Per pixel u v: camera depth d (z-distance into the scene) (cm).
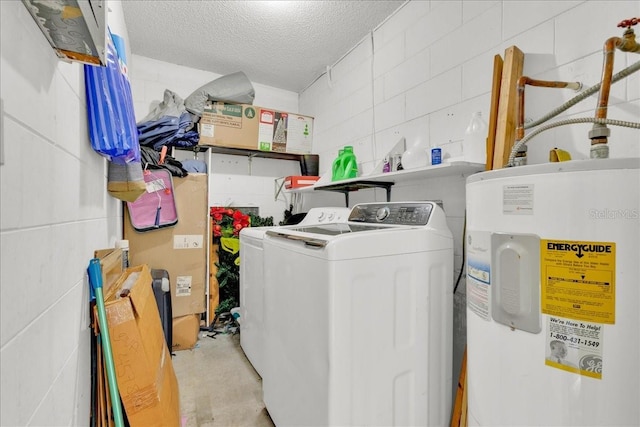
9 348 56
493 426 90
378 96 233
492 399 90
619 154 107
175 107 257
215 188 320
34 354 66
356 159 258
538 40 132
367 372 114
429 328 130
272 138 308
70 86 94
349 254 110
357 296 112
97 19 68
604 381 70
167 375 140
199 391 182
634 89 104
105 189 150
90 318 111
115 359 108
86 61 86
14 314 58
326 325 108
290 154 323
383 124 228
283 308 139
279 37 250
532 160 132
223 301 282
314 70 305
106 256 130
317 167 315
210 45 261
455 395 151
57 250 80
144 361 113
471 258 98
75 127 99
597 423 71
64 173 87
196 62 291
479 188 94
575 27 120
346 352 109
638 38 103
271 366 153
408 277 124
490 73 152
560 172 75
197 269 250
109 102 118
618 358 69
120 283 134
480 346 94
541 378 79
